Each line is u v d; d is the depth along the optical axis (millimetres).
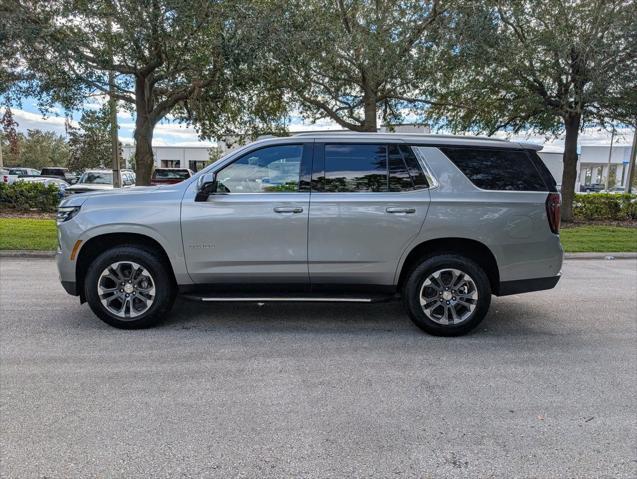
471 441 2900
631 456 2766
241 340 4633
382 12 12438
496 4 11781
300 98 14328
